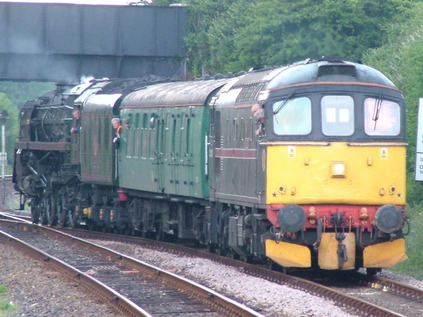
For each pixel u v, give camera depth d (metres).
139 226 86.12
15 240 80.44
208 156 67.88
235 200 61.25
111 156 88.31
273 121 54.28
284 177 53.78
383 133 54.56
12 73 131.50
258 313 41.62
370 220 54.03
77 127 98.44
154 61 136.38
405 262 62.22
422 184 78.62
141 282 56.28
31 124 114.00
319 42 109.62
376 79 55.12
